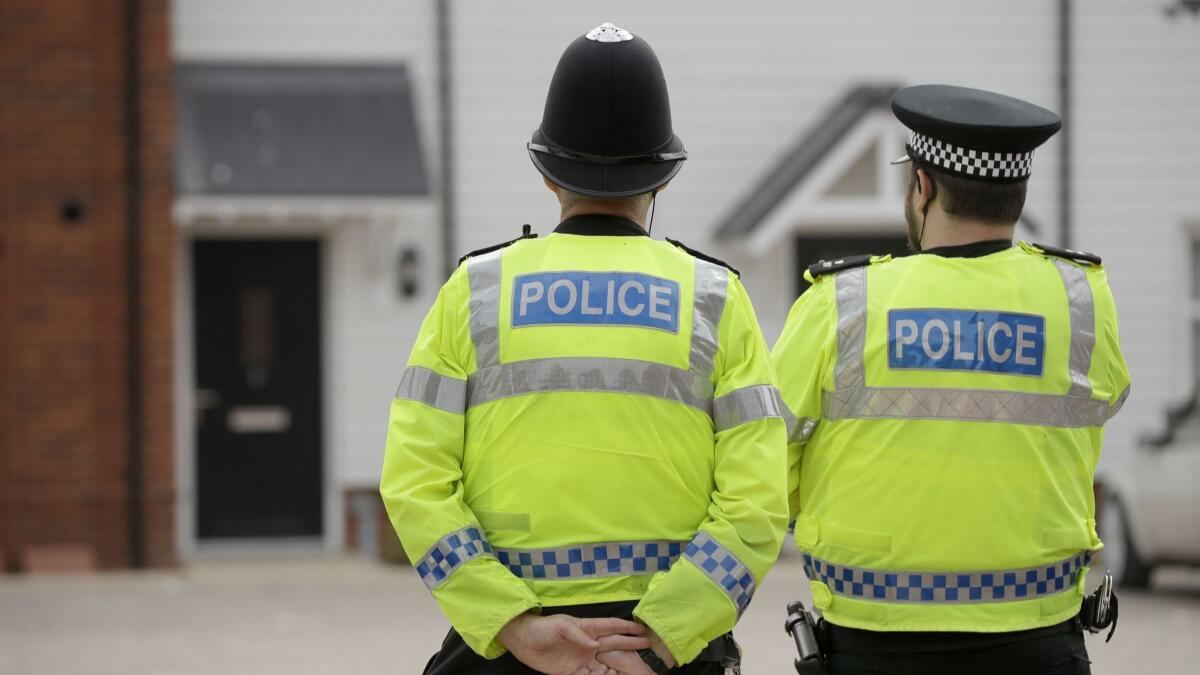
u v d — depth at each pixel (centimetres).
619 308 835
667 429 827
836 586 927
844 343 924
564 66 850
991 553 898
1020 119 910
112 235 3112
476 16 3366
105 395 3114
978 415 904
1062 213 3503
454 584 806
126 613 2600
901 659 908
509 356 834
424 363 847
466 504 841
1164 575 3325
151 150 3114
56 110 3092
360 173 3147
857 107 3294
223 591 2852
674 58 3431
